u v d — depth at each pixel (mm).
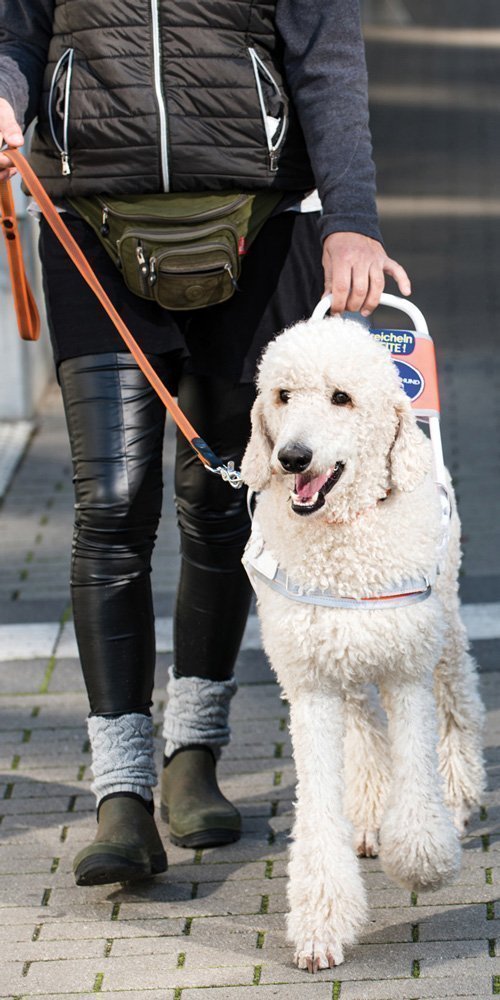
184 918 3996
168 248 3943
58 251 4148
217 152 3957
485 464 8180
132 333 4109
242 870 4254
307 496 3518
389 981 3578
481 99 21234
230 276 4012
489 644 5883
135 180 3957
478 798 4395
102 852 3984
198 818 4395
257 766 4953
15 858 4418
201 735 4559
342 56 4023
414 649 3697
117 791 4137
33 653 6090
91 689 4203
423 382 4160
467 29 28969
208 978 3662
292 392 3621
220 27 3932
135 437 4117
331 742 3770
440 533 3822
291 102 4094
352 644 3633
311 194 4215
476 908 3918
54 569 7074
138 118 3916
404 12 31469
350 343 3613
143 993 3615
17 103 3949
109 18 3916
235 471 4039
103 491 4074
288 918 3768
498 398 9328
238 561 4434
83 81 3963
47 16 4113
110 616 4152
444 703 4363
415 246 13422
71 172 4023
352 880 3715
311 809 3740
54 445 9078
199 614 4473
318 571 3629
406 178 16328
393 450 3631
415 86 22516
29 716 5508
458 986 3531
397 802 3799
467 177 16312
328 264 3951
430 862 3754
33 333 4379
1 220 4199
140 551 4188
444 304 11523
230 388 4211
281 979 3629
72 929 3969
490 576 6621
